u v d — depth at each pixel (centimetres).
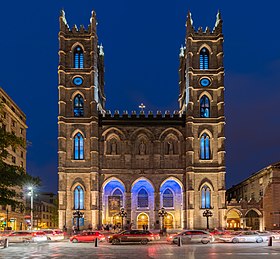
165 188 10112
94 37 10406
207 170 9844
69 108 10056
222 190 9644
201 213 9662
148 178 9906
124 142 10019
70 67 10256
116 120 10081
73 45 10356
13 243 6544
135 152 10006
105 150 9988
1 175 4700
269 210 9619
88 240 6662
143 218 9950
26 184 5228
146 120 10112
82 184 9725
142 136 10088
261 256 3856
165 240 6975
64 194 9619
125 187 9856
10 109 11262
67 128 9956
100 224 9681
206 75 10269
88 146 9906
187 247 5272
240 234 6456
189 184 9650
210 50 10425
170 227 9950
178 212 9981
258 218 9881
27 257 3906
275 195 9450
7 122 11056
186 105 10306
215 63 10356
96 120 9931
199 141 9981
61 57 10169
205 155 9956
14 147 4809
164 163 9981
